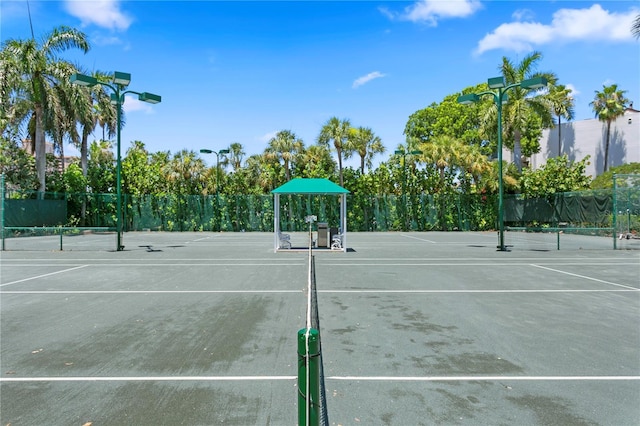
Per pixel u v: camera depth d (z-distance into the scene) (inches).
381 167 1681.8
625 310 337.7
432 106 2294.5
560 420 162.1
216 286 445.4
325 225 881.5
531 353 236.8
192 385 194.4
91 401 178.5
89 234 1435.8
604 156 2306.8
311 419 117.3
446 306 351.9
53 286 446.6
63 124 1341.0
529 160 2541.8
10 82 1177.4
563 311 335.0
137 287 440.1
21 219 1246.9
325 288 433.4
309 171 1668.3
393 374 207.0
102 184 1676.9
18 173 1370.6
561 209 1406.3
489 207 1612.9
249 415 165.9
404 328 287.0
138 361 225.1
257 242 1079.0
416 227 1648.6
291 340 260.5
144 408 172.1
